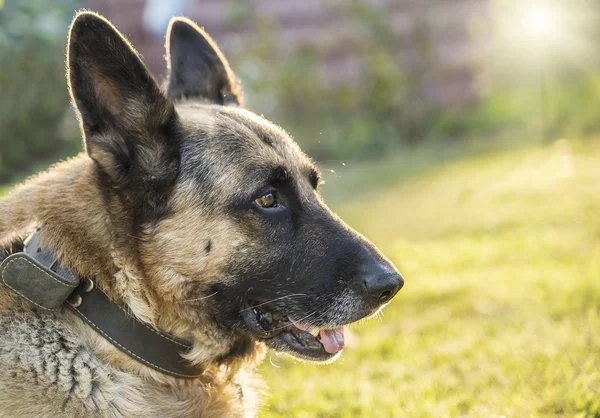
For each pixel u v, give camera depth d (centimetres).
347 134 371
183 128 100
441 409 107
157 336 98
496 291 150
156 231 97
